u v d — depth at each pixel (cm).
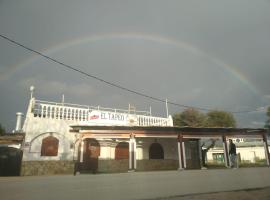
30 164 1850
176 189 1074
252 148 4844
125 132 2103
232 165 2234
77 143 2097
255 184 1295
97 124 2312
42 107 2088
